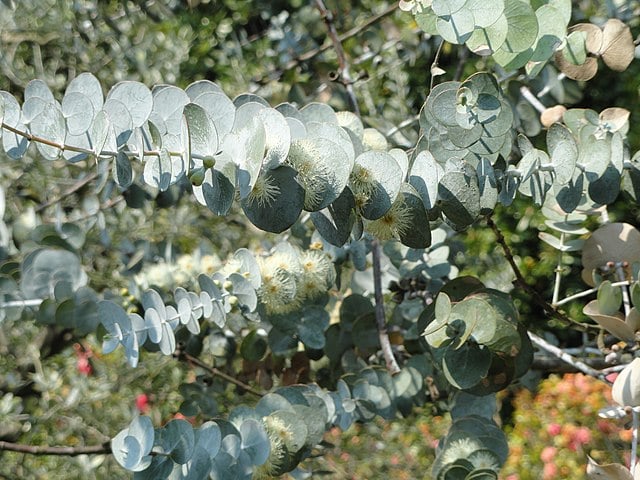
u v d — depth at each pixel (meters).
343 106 2.14
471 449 1.33
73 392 2.84
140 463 1.13
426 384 1.75
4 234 1.81
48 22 3.27
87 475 2.77
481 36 1.15
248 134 0.95
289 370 1.86
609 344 1.58
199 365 1.89
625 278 1.48
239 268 1.48
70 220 2.49
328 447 1.78
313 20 3.29
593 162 1.26
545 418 3.89
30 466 2.90
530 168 1.24
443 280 1.86
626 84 4.04
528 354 1.32
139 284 1.79
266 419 1.29
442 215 1.19
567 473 3.64
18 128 1.00
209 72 4.30
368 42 2.77
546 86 1.89
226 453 1.18
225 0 4.29
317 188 0.99
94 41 3.43
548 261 4.12
